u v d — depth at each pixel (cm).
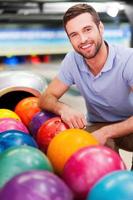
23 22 414
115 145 188
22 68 435
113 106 175
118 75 162
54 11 432
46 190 88
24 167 104
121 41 443
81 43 150
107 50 162
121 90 167
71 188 105
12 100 221
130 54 160
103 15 434
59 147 124
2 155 110
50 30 425
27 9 430
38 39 423
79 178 104
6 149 118
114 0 411
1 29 407
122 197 90
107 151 112
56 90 178
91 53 153
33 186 89
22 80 217
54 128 151
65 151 121
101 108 180
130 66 158
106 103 174
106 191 92
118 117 183
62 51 435
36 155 110
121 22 442
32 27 419
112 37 439
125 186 92
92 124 189
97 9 411
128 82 162
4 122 158
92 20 150
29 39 420
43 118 168
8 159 107
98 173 104
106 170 104
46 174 95
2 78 217
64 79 177
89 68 167
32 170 99
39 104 182
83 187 103
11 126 156
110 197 91
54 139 131
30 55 456
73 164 107
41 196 87
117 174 98
